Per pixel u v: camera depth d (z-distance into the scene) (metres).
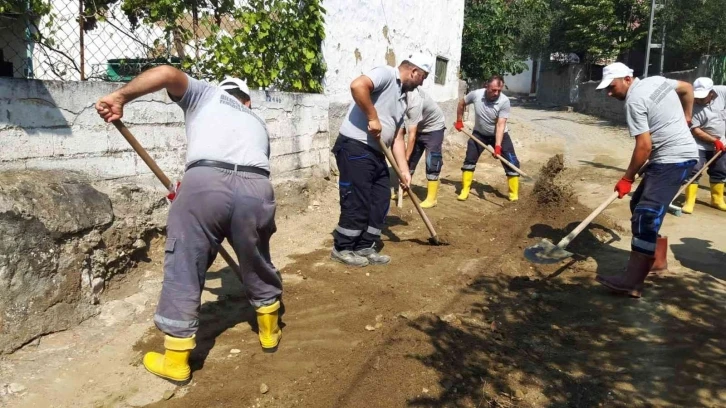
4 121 3.81
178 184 3.51
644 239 4.43
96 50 5.39
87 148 4.35
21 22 4.69
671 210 7.04
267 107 6.14
